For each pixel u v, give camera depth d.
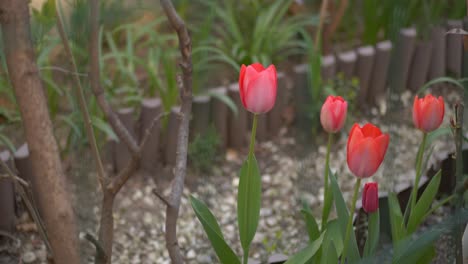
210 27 3.50
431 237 1.57
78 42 1.78
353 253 1.59
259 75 1.42
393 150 2.73
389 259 1.61
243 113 3.20
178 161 1.51
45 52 2.73
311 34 3.82
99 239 1.57
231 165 3.11
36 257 2.43
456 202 1.67
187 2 3.74
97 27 1.47
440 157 2.34
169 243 1.51
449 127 1.81
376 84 3.50
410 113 3.34
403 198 2.22
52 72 3.12
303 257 1.51
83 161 2.49
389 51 3.48
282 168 3.09
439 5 3.58
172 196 1.49
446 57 3.50
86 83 2.37
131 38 3.30
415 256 1.58
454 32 1.61
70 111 3.11
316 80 3.19
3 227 2.50
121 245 2.60
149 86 3.43
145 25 3.53
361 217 2.12
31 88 1.29
